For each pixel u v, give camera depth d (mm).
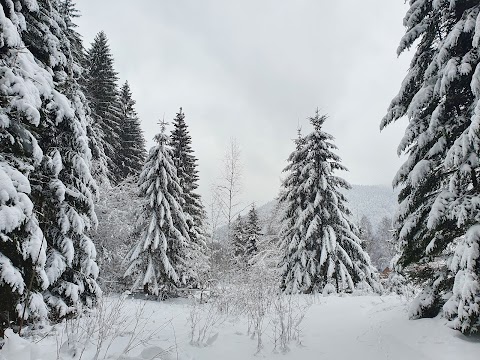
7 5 6816
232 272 14312
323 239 18438
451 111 8664
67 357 4941
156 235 18656
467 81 8125
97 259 17438
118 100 24906
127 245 20562
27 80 6797
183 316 9664
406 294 11859
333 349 6660
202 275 17500
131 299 15578
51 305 8922
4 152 6195
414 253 8789
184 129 26797
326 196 19672
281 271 19031
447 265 7488
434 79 8547
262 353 6203
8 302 5668
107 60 23875
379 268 66812
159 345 5984
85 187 10656
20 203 5504
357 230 20266
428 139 8336
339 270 18125
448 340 6371
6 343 5062
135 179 23188
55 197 9164
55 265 9086
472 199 7098
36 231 6031
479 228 6715
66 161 10203
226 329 7871
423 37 9375
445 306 6922
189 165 27000
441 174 8492
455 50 8242
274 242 24078
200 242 25391
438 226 7875
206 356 5766
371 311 10672
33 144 6477
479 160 7141
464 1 8375
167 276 19234
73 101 11266
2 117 5887
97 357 4977
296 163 21562
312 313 10867
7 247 5566
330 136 20391
